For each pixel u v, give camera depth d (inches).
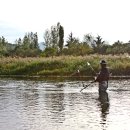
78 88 1014.4
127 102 725.3
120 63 1685.5
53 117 562.9
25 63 1861.5
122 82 1227.2
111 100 756.6
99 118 553.0
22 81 1304.1
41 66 1806.1
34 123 516.7
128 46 3029.0
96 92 914.7
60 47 3462.1
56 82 1238.9
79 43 2874.0
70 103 714.2
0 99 779.4
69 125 502.9
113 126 495.5
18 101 746.8
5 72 1813.5
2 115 580.7
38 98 796.0
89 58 1795.0
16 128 482.9
